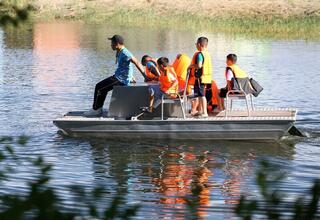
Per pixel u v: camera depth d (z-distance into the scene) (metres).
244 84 31.55
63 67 56.34
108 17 101.06
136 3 107.19
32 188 6.20
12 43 74.50
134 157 28.38
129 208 6.42
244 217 6.06
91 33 84.88
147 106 32.22
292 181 24.17
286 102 41.06
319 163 27.27
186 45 72.94
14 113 37.19
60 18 101.50
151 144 30.58
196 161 27.88
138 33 85.00
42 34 83.56
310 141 31.11
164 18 98.62
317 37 82.56
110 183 24.16
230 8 102.62
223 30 88.81
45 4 106.06
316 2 104.62
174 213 20.45
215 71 53.53
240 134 30.92
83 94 43.59
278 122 30.58
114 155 28.56
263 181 6.09
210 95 33.25
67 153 28.64
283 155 28.64
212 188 23.70
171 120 31.00
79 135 31.59
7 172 8.23
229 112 33.47
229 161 27.84
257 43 75.69
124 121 31.19
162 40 77.50
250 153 29.09
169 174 25.78
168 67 31.61
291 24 90.94
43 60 60.81
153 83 33.12
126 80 33.06
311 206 5.92
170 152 29.20
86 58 62.22
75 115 33.31
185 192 23.11
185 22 95.50
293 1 104.44
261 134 30.88
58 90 44.97
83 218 6.73
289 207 6.21
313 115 37.12
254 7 102.94
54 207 6.11
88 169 26.14
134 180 24.84
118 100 32.44
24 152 28.38
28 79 49.75
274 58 62.56
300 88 46.16
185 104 31.81
